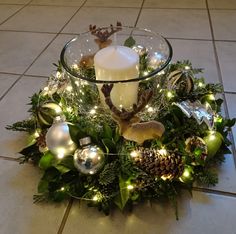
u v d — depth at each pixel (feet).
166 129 1.31
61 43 2.60
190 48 2.38
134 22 2.90
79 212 1.21
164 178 1.15
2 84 2.06
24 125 1.52
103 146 1.23
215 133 1.32
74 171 1.23
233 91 1.84
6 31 2.86
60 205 1.24
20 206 1.25
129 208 1.21
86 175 1.20
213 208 1.19
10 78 2.13
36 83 2.06
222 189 1.26
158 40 1.39
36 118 1.43
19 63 2.32
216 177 1.27
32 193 1.30
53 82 1.55
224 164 1.36
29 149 1.40
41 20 3.05
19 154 1.49
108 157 1.22
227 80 1.95
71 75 1.21
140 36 1.47
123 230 1.14
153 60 1.40
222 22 2.77
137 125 1.16
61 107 1.43
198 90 1.53
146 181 1.16
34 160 1.42
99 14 3.12
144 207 1.21
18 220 1.20
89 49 1.46
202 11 3.02
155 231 1.13
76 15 3.12
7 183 1.35
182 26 2.76
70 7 3.31
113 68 1.22
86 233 1.14
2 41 2.68
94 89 1.24
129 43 1.47
